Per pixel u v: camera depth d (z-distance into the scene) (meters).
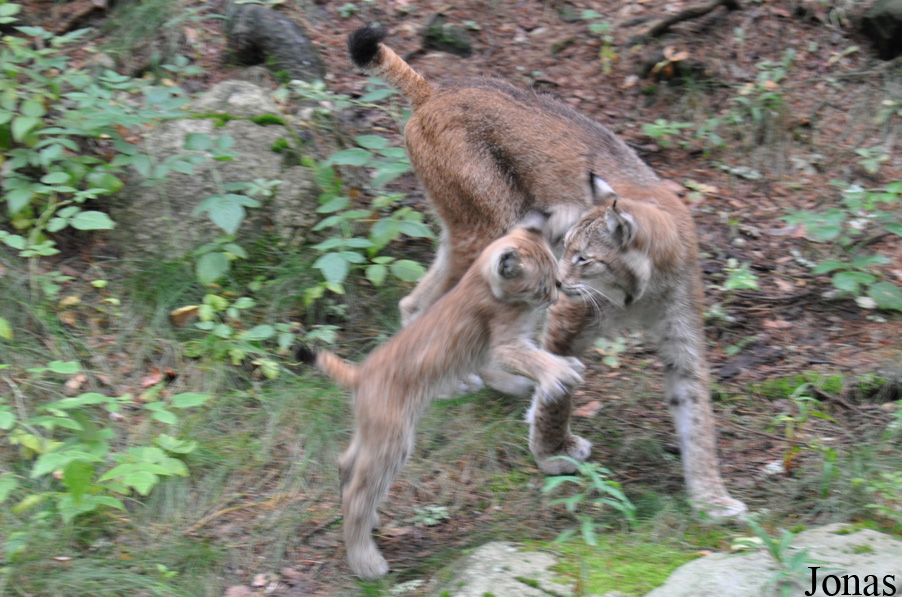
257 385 7.76
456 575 5.62
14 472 6.58
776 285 9.41
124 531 6.32
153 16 10.94
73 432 6.93
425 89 8.18
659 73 11.65
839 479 6.67
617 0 12.81
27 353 7.58
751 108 11.23
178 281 8.37
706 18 12.19
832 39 12.12
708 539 6.04
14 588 5.66
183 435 7.13
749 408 7.87
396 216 8.66
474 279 6.19
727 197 10.47
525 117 7.80
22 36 10.53
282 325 8.21
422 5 12.47
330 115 10.14
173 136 9.12
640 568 5.51
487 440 7.36
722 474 7.06
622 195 7.18
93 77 10.27
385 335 8.47
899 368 8.05
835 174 10.74
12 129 8.37
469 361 6.20
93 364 7.70
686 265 6.79
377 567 5.98
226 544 6.28
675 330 6.80
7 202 8.51
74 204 8.75
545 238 6.55
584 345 7.02
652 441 7.45
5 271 8.09
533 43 12.21
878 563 5.35
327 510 6.67
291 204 8.95
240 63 10.96
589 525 5.62
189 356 7.86
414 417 5.95
